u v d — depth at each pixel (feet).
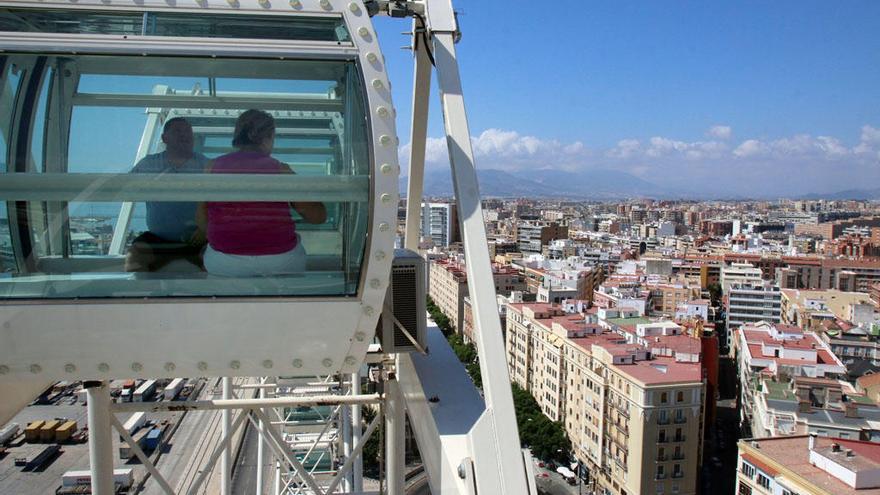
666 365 150.71
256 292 13.46
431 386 17.37
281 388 53.11
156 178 13.01
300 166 13.35
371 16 15.83
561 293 274.98
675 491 141.28
